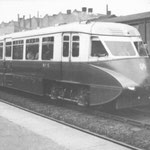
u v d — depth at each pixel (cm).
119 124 996
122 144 746
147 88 1083
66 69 1226
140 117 1120
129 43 1161
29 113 1138
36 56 1413
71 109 1283
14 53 1620
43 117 1071
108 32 1145
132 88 1040
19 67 1566
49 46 1320
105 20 1638
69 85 1280
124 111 1234
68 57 1215
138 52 1164
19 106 1273
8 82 1691
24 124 952
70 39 1206
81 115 1151
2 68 1748
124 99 1071
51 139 777
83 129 891
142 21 1446
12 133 820
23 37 1526
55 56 1280
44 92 1386
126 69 1074
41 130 882
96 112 1195
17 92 1850
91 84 1129
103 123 1010
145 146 764
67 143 754
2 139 761
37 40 1407
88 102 1177
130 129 929
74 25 1210
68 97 1291
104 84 1085
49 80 1378
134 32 1205
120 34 1161
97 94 1110
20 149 683
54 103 1438
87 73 1141
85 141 775
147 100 1120
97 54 1127
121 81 1038
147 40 1488
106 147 726
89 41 1143
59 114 1168
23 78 1529
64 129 899
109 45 1122
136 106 1207
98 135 823
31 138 774
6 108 1235
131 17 1483
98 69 1105
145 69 1108
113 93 1054
